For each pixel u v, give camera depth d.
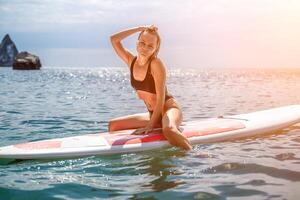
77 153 4.39
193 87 22.47
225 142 5.24
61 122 7.62
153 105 5.25
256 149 4.80
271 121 6.09
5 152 4.31
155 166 4.02
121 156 4.45
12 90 18.16
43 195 3.17
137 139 4.80
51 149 4.41
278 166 3.96
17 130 6.61
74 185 3.42
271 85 25.33
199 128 5.42
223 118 6.20
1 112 9.27
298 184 3.36
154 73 5.00
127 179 3.58
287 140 5.38
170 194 3.13
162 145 4.79
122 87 22.48
